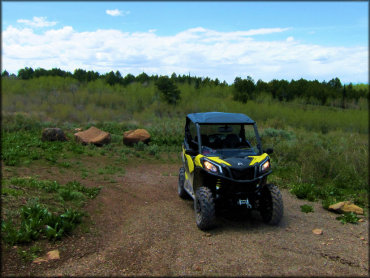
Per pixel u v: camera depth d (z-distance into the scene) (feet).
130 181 30.53
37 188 21.75
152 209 21.86
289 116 78.13
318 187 29.73
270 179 32.12
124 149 45.39
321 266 13.48
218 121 19.83
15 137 43.86
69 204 20.27
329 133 63.93
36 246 14.38
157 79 93.15
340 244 16.26
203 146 19.51
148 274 12.51
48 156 35.42
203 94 93.66
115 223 18.63
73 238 15.78
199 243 15.75
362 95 63.10
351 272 12.99
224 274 12.50
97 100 71.82
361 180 30.94
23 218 16.35
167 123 67.21
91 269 12.88
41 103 50.57
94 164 36.27
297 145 44.70
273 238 16.66
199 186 19.22
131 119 74.79
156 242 15.87
